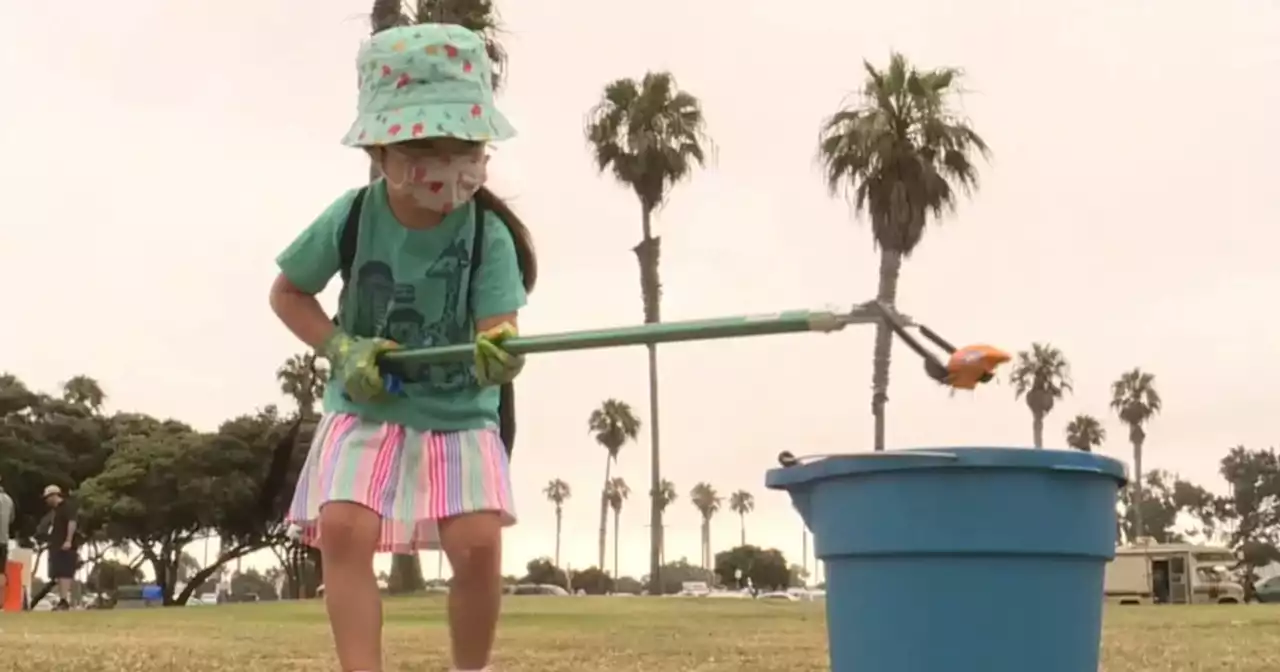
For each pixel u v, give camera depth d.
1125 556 34.81
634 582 72.38
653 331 2.58
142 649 5.32
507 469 2.93
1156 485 69.94
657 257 29.39
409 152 2.74
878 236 25.47
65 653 5.05
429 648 5.47
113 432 39.38
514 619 9.20
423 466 2.83
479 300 2.95
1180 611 11.54
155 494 36.41
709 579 83.69
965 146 25.89
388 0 17.59
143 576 40.97
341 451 2.78
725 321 2.50
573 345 2.64
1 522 12.65
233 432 36.31
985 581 2.20
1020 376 51.91
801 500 2.52
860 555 2.31
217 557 39.00
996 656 2.20
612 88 29.36
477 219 2.94
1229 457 68.25
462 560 2.81
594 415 65.00
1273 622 8.41
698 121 29.39
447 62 2.75
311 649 5.38
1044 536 2.20
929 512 2.21
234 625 7.89
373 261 2.93
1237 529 67.19
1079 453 2.24
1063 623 2.24
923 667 2.22
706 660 5.00
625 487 76.75
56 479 37.25
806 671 4.55
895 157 25.27
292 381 34.22
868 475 2.28
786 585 69.31
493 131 2.74
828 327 2.41
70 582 14.52
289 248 2.96
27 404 37.84
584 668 4.63
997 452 2.20
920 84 25.67
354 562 2.70
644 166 28.70
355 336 2.96
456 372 2.88
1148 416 57.81
